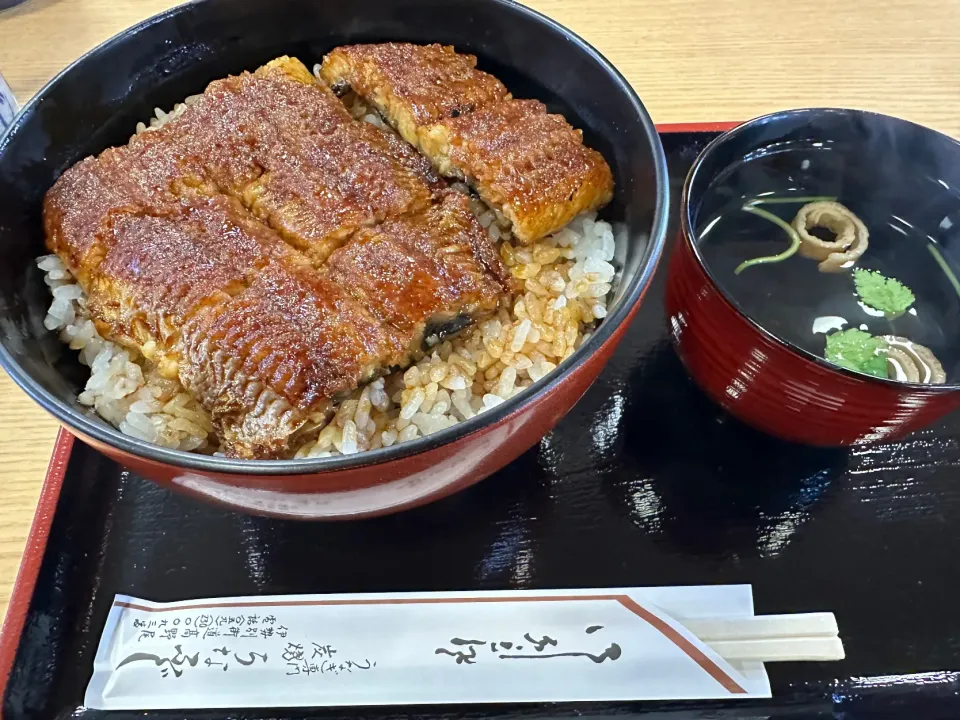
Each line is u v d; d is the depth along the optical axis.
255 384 0.19
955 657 0.20
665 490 0.23
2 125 0.29
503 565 0.21
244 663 0.19
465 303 0.21
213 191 0.23
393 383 0.22
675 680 0.19
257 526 0.22
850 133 0.24
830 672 0.20
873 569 0.21
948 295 0.23
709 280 0.20
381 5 0.25
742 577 0.21
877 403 0.19
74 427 0.17
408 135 0.25
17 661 0.20
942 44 0.36
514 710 0.19
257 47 0.26
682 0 0.38
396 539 0.22
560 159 0.23
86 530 0.22
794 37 0.36
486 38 0.25
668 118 0.33
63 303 0.22
